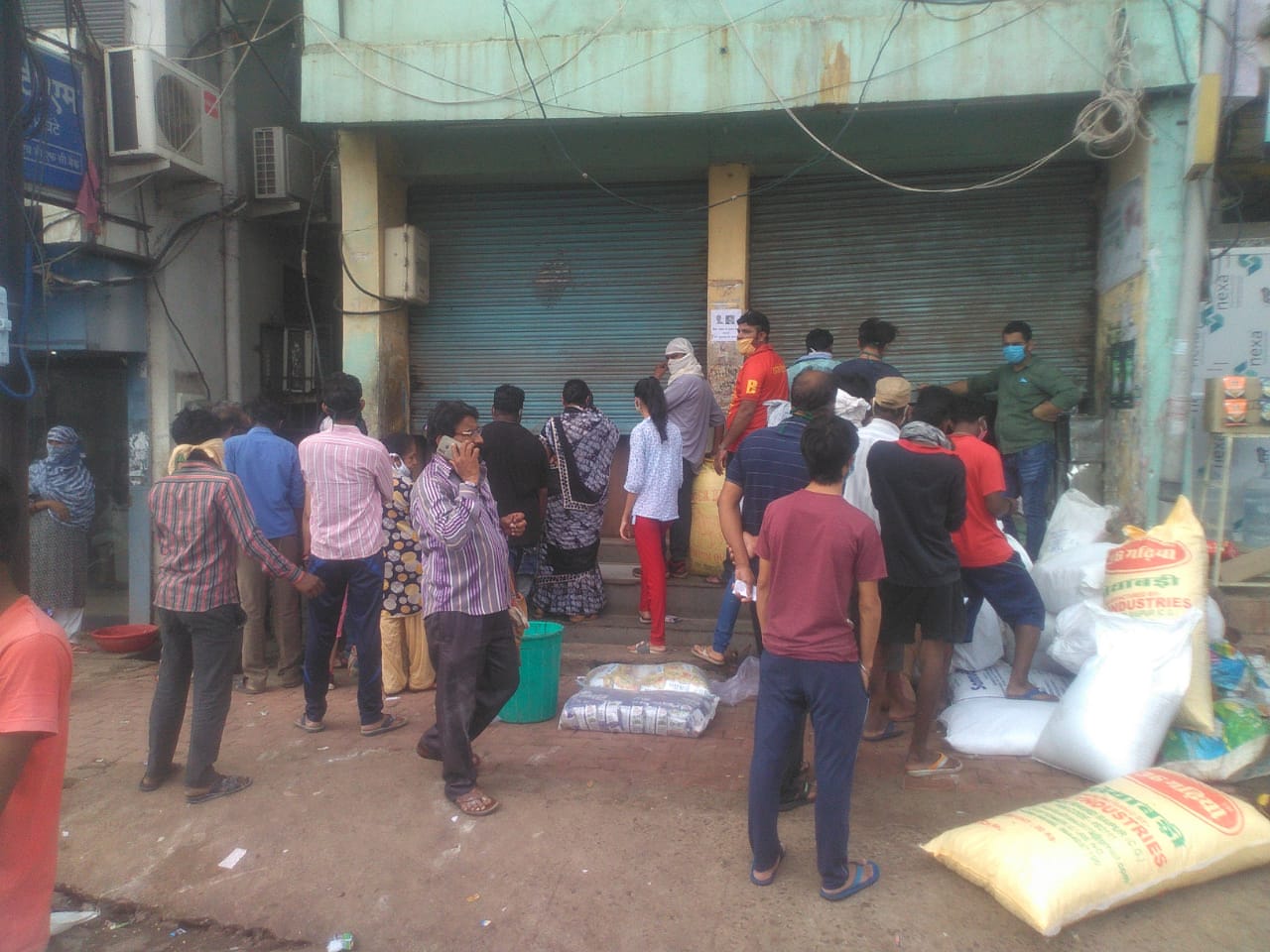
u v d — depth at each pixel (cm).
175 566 401
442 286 730
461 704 380
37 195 595
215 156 710
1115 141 564
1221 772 382
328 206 799
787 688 311
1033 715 425
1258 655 454
